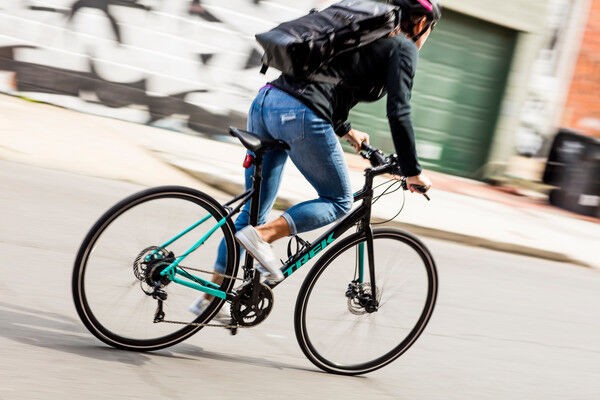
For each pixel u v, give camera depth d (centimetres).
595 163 1531
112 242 468
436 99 1595
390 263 539
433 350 630
